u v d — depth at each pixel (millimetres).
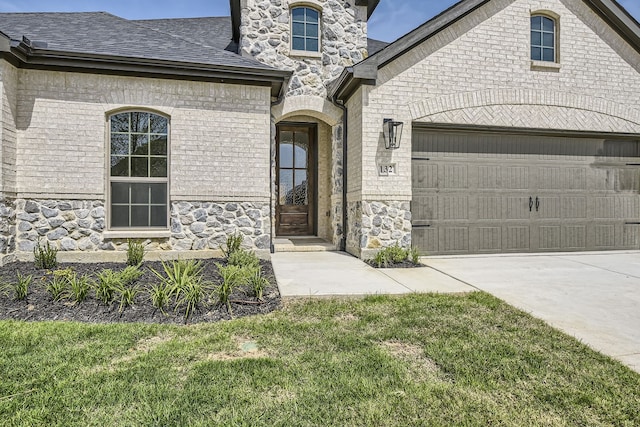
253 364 2932
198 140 7418
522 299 4844
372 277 6027
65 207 6863
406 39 7723
